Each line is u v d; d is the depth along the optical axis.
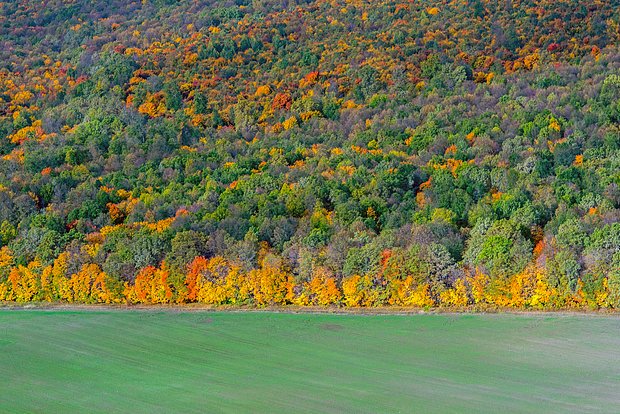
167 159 164.75
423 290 118.31
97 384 95.38
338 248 123.94
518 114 166.00
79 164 165.75
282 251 128.75
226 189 148.75
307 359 100.88
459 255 122.12
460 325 110.50
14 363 103.44
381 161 154.50
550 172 145.00
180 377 96.62
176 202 146.75
